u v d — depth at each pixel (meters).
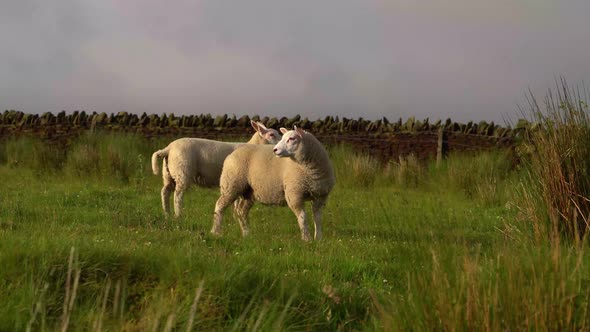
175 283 5.12
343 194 13.62
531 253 4.77
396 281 5.66
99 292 4.99
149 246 6.35
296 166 8.42
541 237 6.67
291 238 8.38
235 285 5.12
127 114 20.17
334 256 6.90
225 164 8.89
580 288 4.23
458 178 14.18
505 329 3.88
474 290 4.02
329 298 5.22
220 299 4.90
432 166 15.66
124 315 4.77
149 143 18.17
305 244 7.74
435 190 14.21
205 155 10.90
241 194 8.91
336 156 16.72
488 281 4.27
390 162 17.53
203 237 7.92
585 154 7.07
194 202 12.63
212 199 13.01
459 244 4.89
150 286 5.14
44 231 7.00
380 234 8.98
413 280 4.40
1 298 4.71
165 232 8.13
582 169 7.02
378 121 19.27
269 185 8.64
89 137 17.91
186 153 10.80
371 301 5.27
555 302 3.92
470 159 15.24
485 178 13.52
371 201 11.78
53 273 5.12
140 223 9.42
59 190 12.88
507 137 17.36
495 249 5.16
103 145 16.91
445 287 4.15
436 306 4.09
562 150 7.13
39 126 20.14
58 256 5.26
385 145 18.56
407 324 4.22
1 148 18.16
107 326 4.48
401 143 18.44
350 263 6.56
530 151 7.60
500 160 14.91
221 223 9.02
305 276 5.74
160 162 16.50
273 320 4.62
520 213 7.34
